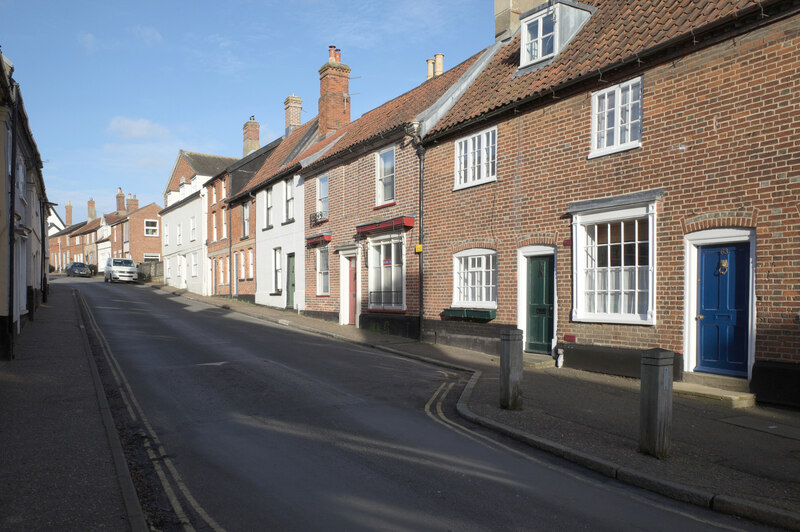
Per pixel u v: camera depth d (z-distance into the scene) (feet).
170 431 23.07
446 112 51.44
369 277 58.65
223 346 45.39
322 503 16.03
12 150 36.73
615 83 35.01
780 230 26.94
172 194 143.95
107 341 47.21
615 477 18.44
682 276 30.94
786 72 27.02
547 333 39.65
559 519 15.16
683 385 29.76
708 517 15.52
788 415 25.66
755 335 27.68
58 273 222.89
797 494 16.30
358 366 37.81
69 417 24.08
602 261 35.78
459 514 15.35
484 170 44.60
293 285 78.59
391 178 56.18
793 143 26.61
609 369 34.50
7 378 31.19
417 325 51.13
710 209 29.76
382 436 22.49
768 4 27.17
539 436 22.03
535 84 40.40
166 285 141.90
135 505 15.47
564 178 37.91
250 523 14.82
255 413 25.79
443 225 48.57
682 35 30.63
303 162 73.61
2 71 31.65
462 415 25.85
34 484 16.97
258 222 89.71
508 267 42.06
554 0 42.01
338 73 83.61
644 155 33.04
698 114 30.50
